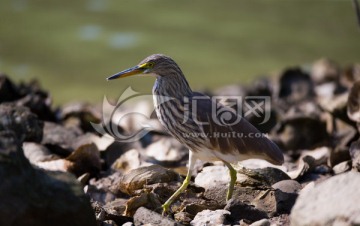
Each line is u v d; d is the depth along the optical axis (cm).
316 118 1313
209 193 988
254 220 902
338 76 1934
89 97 2153
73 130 1270
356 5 1337
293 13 3181
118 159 1151
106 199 1029
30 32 2739
